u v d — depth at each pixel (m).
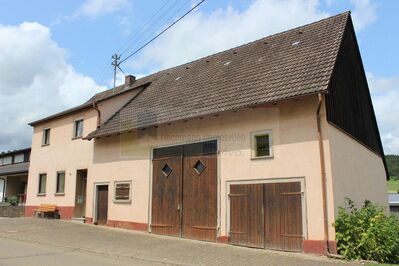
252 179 13.99
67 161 23.33
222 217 14.62
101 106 21.30
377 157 19.28
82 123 22.77
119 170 19.42
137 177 18.38
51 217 23.58
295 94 12.76
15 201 32.72
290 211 12.87
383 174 20.28
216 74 18.59
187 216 15.82
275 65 15.86
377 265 10.38
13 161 38.34
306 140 12.94
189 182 16.02
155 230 16.94
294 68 14.70
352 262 10.91
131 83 26.72
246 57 18.47
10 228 18.14
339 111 14.16
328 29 16.34
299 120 13.20
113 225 19.12
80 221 21.30
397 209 33.00
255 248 13.40
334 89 14.14
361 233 11.53
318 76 13.18
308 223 12.41
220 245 13.98
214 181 15.14
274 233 13.09
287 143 13.35
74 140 23.02
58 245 13.61
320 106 12.81
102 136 20.08
